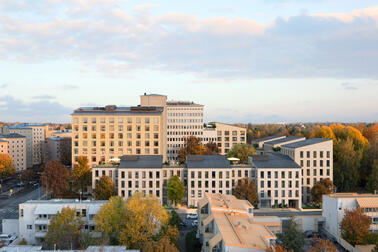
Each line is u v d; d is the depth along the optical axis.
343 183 162.62
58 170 149.38
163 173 144.00
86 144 172.12
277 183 139.50
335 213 103.31
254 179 143.62
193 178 138.88
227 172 139.00
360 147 183.75
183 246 95.62
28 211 99.94
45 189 152.12
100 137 172.38
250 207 89.12
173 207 138.12
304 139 194.50
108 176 140.50
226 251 59.75
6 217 132.25
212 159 148.62
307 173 153.00
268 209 136.38
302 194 152.88
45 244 81.56
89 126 172.12
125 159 143.88
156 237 84.69
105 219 87.56
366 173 170.88
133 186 135.62
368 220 91.50
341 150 166.62
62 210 87.00
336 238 102.25
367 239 91.50
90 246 73.00
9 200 165.12
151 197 95.56
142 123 173.25
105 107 188.62
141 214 84.31
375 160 157.62
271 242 66.00
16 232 108.69
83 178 157.12
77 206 100.00
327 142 153.00
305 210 134.75
